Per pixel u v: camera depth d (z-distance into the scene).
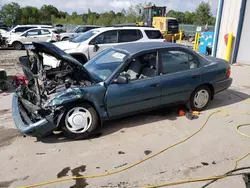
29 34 16.78
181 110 4.82
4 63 11.30
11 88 6.75
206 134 3.98
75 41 8.55
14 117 3.76
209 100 5.00
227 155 3.37
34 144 3.68
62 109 3.57
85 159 3.29
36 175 2.97
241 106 5.27
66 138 3.85
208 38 12.11
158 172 3.01
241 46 10.17
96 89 3.72
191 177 2.91
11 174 2.99
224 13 10.39
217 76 4.85
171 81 4.31
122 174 2.98
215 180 2.86
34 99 3.85
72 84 4.02
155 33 9.03
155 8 23.58
